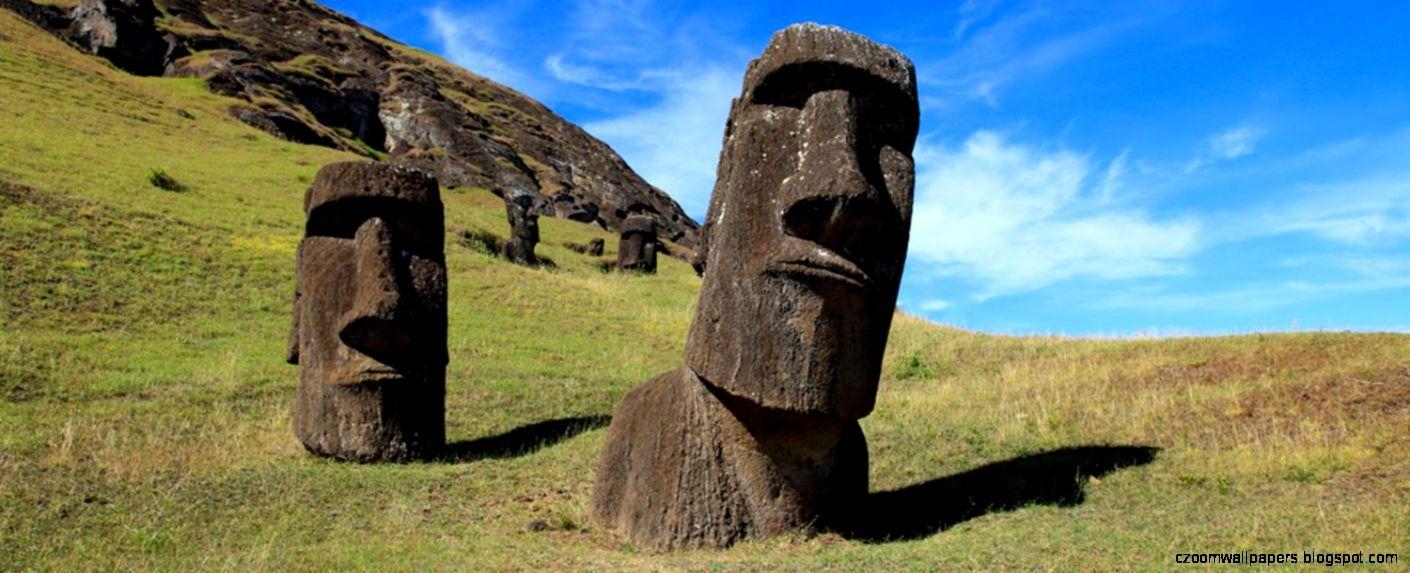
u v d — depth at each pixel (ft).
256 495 30.48
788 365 23.81
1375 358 36.06
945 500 28.58
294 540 26.40
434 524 28.32
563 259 117.70
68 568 23.53
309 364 37.55
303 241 39.37
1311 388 33.53
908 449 34.58
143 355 51.24
